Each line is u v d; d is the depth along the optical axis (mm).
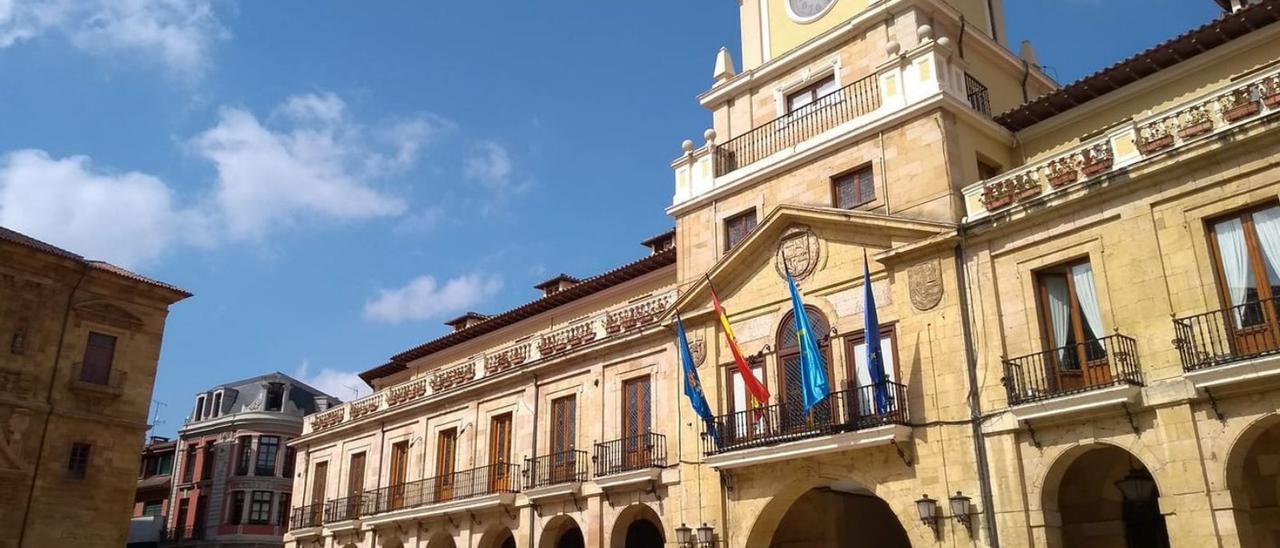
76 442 35500
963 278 19641
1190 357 16141
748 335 23344
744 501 22172
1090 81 20891
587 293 32375
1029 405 17609
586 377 28203
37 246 35688
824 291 21938
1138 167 17391
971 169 21062
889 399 19328
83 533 34812
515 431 30125
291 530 38844
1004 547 17625
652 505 24750
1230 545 15031
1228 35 19250
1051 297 18578
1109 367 17250
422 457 33812
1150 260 17125
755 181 24312
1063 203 18344
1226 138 16375
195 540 60031
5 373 34000
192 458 64125
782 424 21453
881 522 25484
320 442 40188
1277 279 15750
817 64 25156
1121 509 19047
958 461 18609
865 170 22156
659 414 25453
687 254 25594
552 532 28156
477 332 36812
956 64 22422
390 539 33500
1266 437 16984
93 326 36906
